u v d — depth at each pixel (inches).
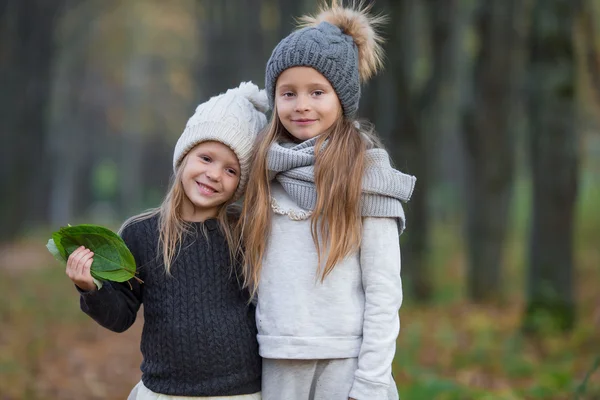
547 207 362.0
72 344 358.3
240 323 122.6
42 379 278.4
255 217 121.2
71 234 117.6
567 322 356.2
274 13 746.2
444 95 795.4
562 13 353.7
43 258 733.3
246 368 121.9
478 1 529.3
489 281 542.0
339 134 120.7
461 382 265.1
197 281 122.9
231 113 125.6
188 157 126.5
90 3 1224.8
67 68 1352.1
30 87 884.6
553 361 305.4
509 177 544.4
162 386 120.8
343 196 116.6
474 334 374.3
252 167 123.7
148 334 123.3
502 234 543.8
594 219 799.1
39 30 890.1
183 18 1363.2
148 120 1722.4
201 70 872.3
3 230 860.0
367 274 119.3
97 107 1599.4
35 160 924.0
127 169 1871.3
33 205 1010.7
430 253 533.3
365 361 116.3
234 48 767.1
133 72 1587.1
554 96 357.7
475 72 540.1
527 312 363.9
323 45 120.9
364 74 131.6
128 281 125.4
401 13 454.0
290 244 120.5
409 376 271.6
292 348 117.6
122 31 1368.1
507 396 238.4
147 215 129.5
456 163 1178.0
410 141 472.4
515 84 566.9
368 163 119.5
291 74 121.4
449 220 1192.8
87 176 1870.1
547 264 361.1
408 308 468.4
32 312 432.5
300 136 122.3
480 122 539.2
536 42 360.5
